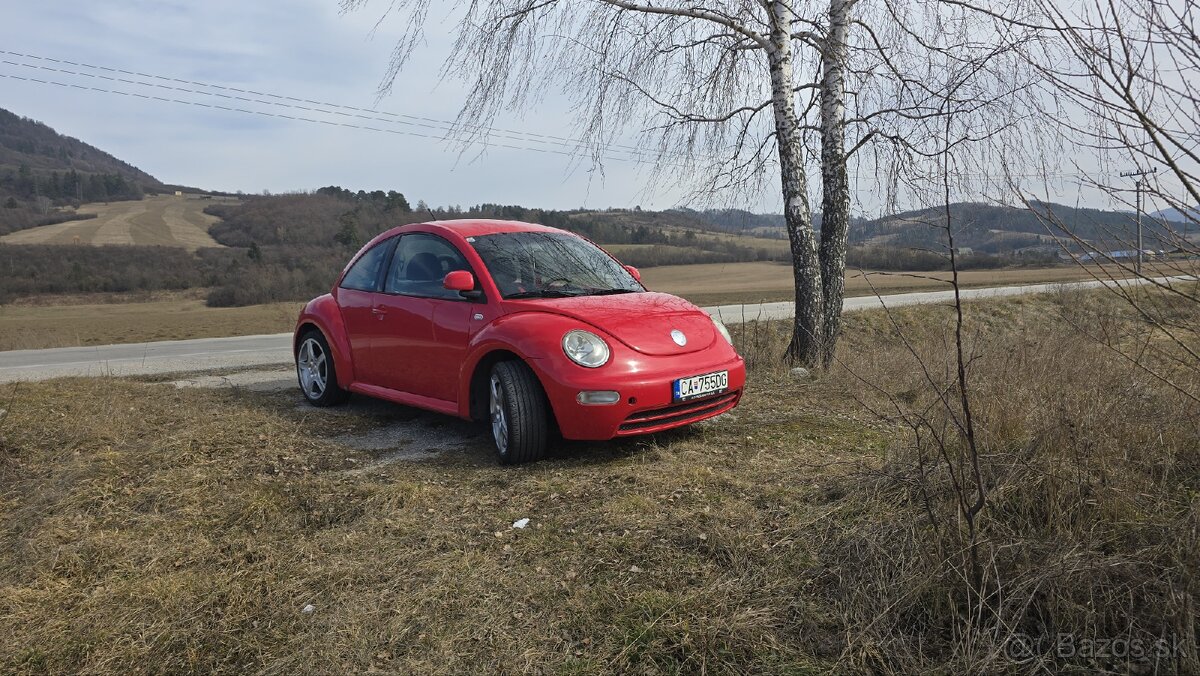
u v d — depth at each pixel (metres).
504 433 4.21
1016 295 21.19
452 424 5.34
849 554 2.69
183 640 2.49
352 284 5.85
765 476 3.74
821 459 4.03
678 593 2.55
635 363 4.03
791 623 2.36
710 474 3.78
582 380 3.90
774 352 7.98
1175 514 2.69
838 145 7.71
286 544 3.21
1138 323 4.39
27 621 2.64
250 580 2.88
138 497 3.77
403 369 5.14
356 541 3.20
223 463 4.30
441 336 4.75
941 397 2.77
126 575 2.98
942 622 2.30
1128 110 2.22
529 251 5.07
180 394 6.43
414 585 2.77
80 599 2.79
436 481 3.97
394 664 2.29
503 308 4.45
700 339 4.46
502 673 2.21
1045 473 2.88
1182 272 2.24
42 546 3.21
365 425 5.36
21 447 4.56
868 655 2.18
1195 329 2.65
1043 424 3.36
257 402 6.22
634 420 3.99
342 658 2.33
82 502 3.69
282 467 4.27
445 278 4.59
